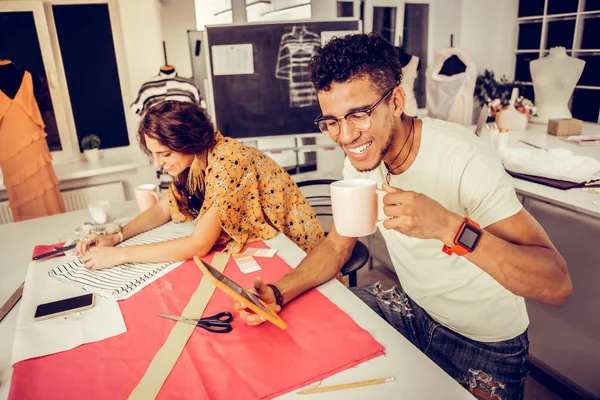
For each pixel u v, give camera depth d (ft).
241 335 3.09
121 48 11.64
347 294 3.62
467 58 9.84
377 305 4.34
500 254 2.59
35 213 9.90
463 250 2.59
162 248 4.31
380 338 3.01
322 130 3.13
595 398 5.69
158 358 2.88
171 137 4.40
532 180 6.54
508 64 15.33
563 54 10.02
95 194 11.16
